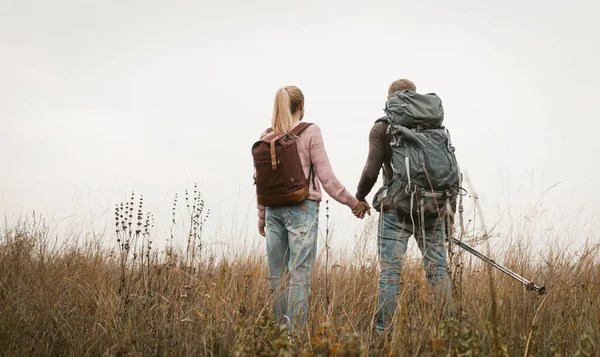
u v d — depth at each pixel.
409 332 3.52
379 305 4.36
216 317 3.83
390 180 4.44
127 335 3.66
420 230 4.43
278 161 4.24
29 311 4.09
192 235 5.12
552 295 4.22
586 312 4.00
